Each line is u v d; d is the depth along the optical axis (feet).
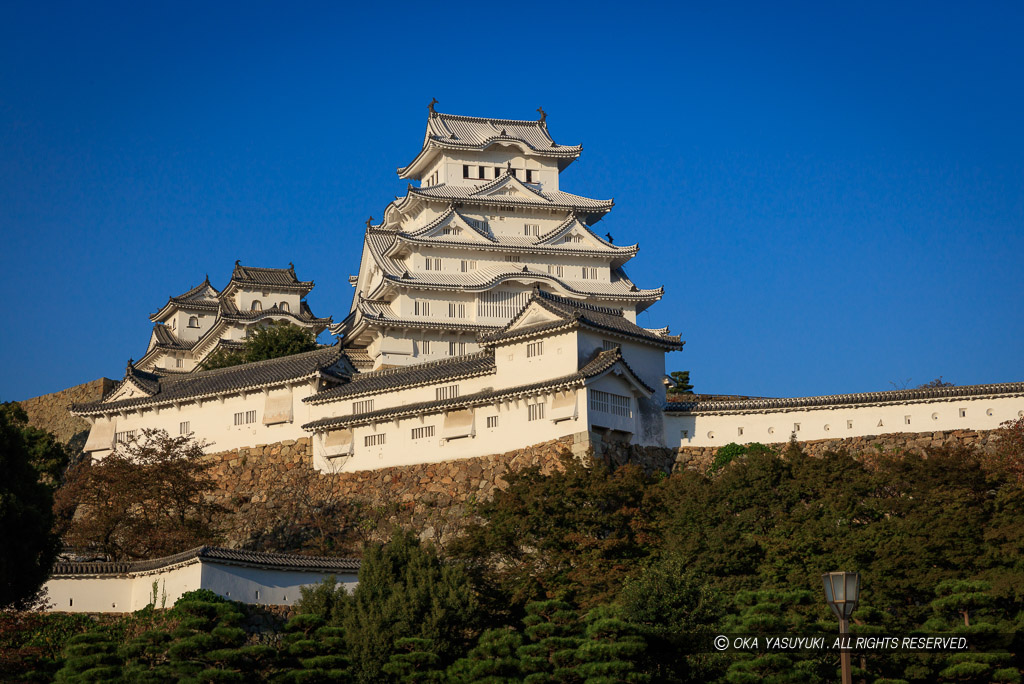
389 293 347.36
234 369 293.84
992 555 185.88
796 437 232.12
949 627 170.60
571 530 202.49
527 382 241.35
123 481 238.27
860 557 188.55
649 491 211.00
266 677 177.47
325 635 180.45
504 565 206.80
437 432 246.88
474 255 360.07
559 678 168.25
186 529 235.81
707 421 238.68
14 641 185.26
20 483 188.85
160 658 178.50
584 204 379.55
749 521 200.95
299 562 199.21
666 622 174.09
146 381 298.76
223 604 181.78
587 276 369.50
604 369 228.43
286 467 266.57
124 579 199.00
